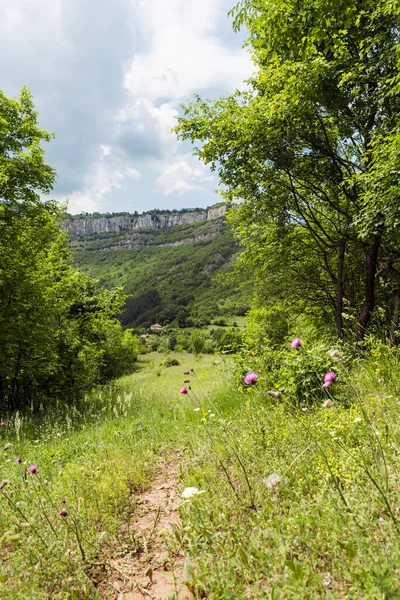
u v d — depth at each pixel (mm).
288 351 7094
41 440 7051
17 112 14672
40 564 2354
